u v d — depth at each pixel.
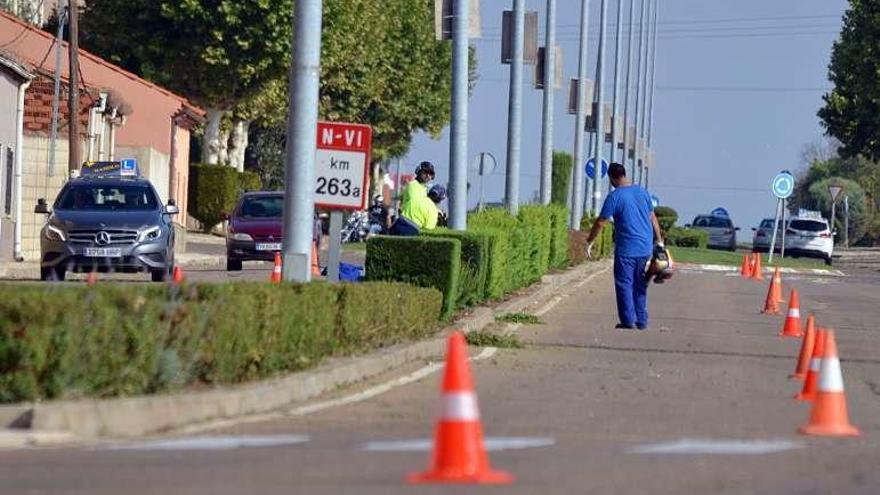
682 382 49.50
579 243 131.25
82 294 35.38
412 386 45.47
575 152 147.00
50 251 86.62
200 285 39.69
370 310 50.50
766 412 42.09
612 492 28.34
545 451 33.38
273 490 27.48
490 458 32.16
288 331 43.06
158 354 36.97
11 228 117.06
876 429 39.50
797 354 61.31
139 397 35.91
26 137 130.12
